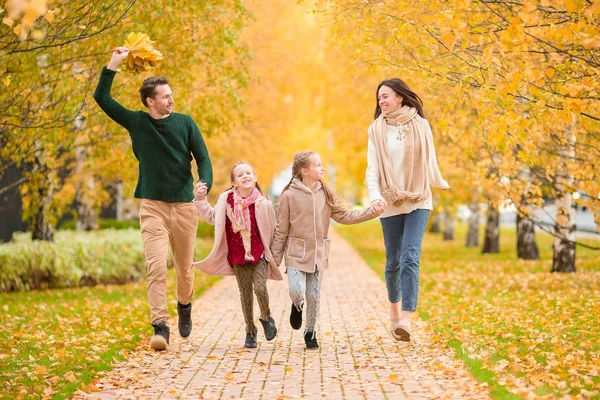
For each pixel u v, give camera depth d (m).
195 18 14.29
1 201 30.78
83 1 10.27
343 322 11.96
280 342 9.79
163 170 9.09
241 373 7.84
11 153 13.73
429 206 9.13
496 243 31.48
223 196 8.94
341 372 7.80
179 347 9.46
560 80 9.05
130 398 6.84
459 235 50.81
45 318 13.16
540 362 8.19
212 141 23.53
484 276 20.50
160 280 9.11
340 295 16.52
